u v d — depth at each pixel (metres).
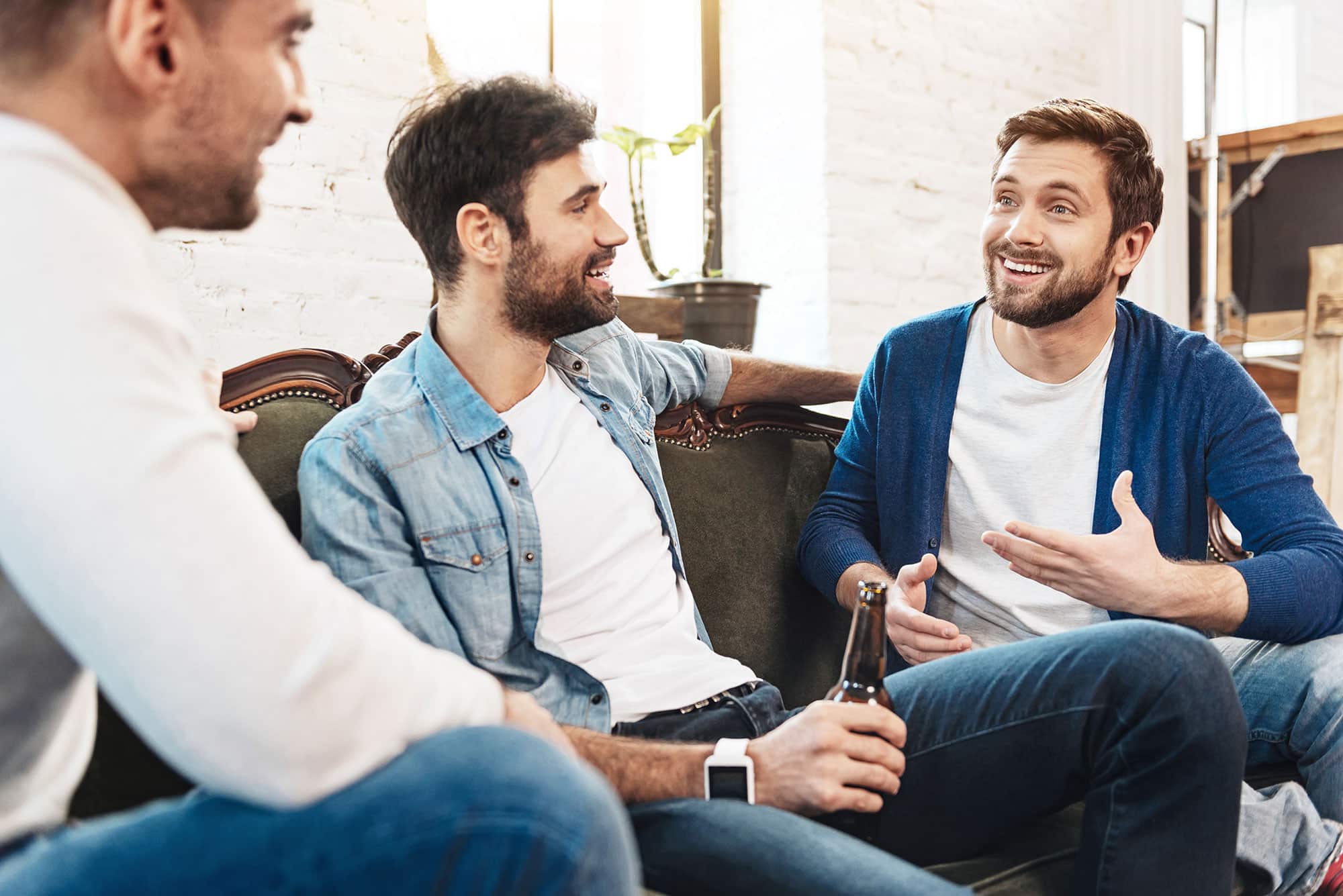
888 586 1.40
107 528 0.53
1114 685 1.06
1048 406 1.54
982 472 1.55
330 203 2.21
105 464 0.54
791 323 2.98
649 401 1.51
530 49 2.78
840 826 1.15
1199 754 1.03
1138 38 3.37
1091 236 1.46
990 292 1.52
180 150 0.66
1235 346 3.21
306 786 0.58
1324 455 2.94
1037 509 1.51
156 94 0.63
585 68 2.88
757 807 1.01
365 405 1.23
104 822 0.64
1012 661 1.14
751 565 1.60
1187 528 1.51
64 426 0.54
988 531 1.49
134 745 1.10
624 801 1.06
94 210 0.58
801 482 1.71
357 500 1.15
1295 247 3.10
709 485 1.59
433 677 0.65
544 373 1.35
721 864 0.97
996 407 1.56
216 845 0.58
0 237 0.55
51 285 0.55
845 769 1.01
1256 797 1.24
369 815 0.58
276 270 2.15
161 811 0.62
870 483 1.66
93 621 0.54
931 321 1.65
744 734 1.25
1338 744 1.33
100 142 0.63
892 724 1.04
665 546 1.39
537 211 1.24
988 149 3.21
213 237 2.08
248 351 2.13
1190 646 1.04
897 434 1.61
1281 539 1.44
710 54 3.11
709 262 3.09
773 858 0.94
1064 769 1.11
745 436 1.68
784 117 2.97
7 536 0.54
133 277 0.59
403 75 2.30
